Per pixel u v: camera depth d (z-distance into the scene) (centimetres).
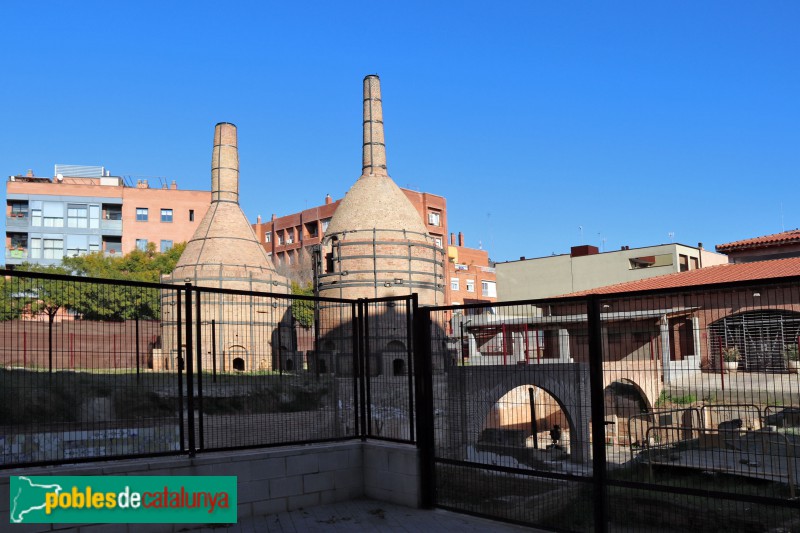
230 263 4559
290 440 1092
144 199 7756
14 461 908
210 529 929
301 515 998
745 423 1288
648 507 1223
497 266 6819
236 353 1288
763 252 4159
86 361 1000
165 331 1794
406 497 1048
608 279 6191
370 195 4591
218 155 4916
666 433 1298
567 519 1053
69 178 7994
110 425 976
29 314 970
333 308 3934
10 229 7344
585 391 1441
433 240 4662
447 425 1227
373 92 4894
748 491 1199
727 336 891
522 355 1680
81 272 6538
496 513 1039
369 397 1150
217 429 1109
